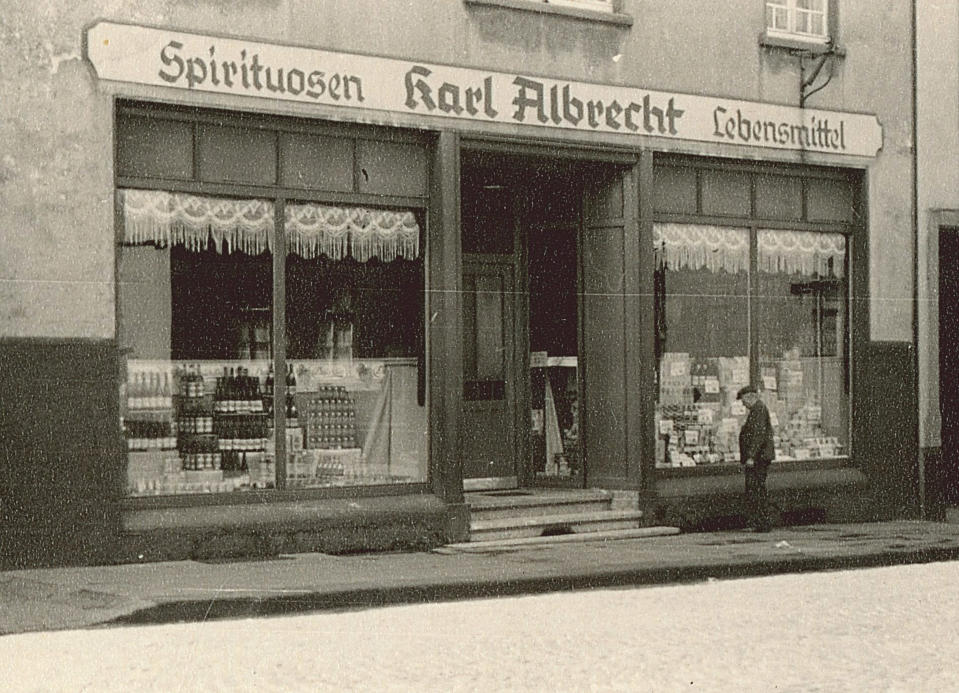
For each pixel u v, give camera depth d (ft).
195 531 48.52
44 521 45.78
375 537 52.34
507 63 55.77
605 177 60.49
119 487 47.29
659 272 61.41
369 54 52.39
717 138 61.98
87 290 46.55
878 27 67.56
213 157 49.73
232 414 50.55
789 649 32.63
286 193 51.26
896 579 48.14
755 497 60.85
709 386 63.10
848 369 67.67
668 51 60.44
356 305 53.26
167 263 48.98
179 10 48.42
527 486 62.54
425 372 54.65
